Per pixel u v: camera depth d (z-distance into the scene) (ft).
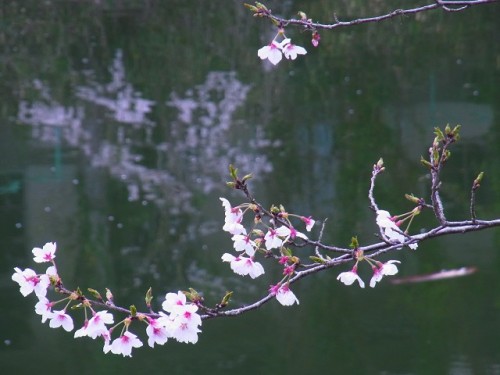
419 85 59.72
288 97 58.03
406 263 33.99
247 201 41.34
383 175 44.47
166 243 37.14
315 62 65.16
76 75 64.49
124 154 48.52
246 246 8.91
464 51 66.64
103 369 27.25
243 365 27.27
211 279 33.76
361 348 28.02
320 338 28.73
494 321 29.01
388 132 50.93
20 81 63.16
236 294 32.27
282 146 49.16
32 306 32.07
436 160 9.06
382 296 31.60
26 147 49.65
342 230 37.52
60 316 8.98
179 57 67.46
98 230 38.88
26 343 29.22
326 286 32.65
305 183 43.78
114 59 68.13
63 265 35.53
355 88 59.52
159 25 74.49
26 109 56.44
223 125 53.01
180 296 8.77
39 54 69.77
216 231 38.63
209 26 72.79
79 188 43.83
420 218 38.75
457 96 57.31
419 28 70.18
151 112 55.93
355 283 32.73
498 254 34.24
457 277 32.48
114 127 53.06
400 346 27.89
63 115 55.26
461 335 28.32
